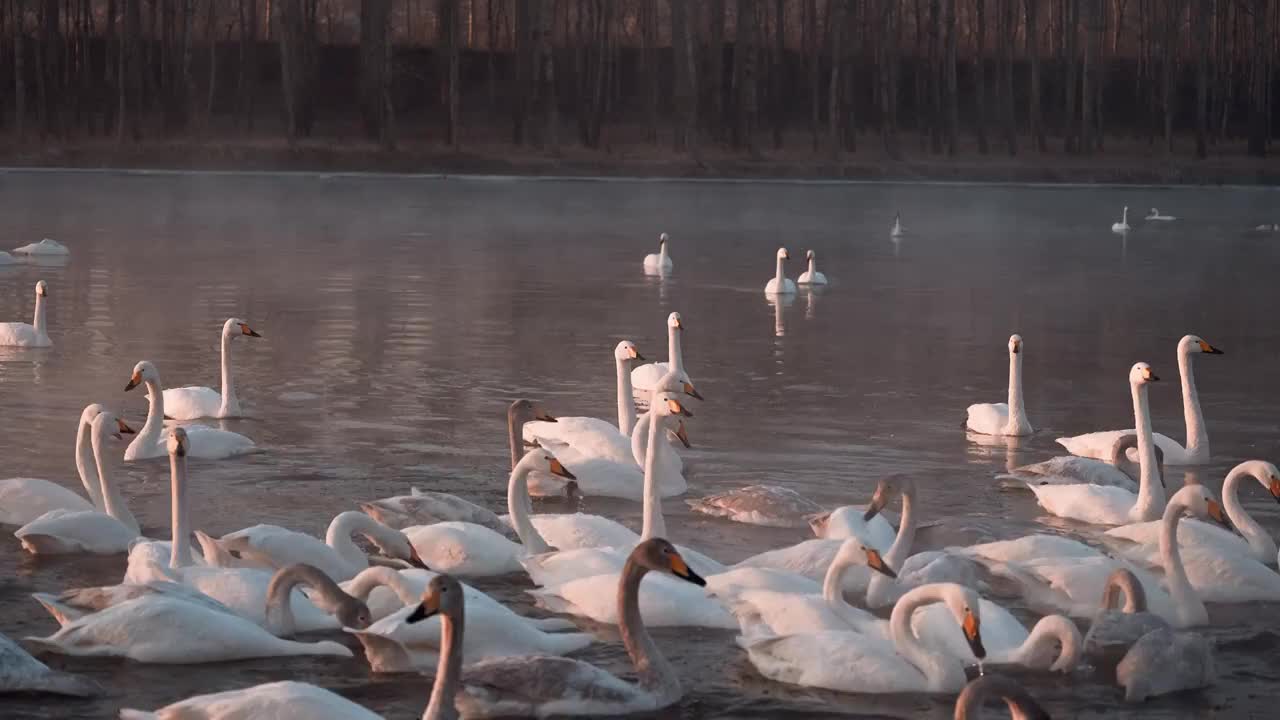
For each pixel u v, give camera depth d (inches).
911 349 992.2
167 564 414.3
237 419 705.0
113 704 346.9
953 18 3353.8
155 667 368.8
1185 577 434.3
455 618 297.0
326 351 918.4
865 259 1672.0
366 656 382.3
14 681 348.2
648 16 3316.9
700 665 387.9
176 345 922.7
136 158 2878.9
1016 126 3841.0
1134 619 395.9
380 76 3129.9
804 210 2433.6
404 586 386.3
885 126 3363.7
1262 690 380.5
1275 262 1676.9
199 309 1096.2
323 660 378.6
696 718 351.9
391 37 3105.3
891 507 562.9
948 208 2549.2
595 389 805.9
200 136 2994.6
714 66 3410.4
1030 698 301.0
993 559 452.4
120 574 449.7
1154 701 372.2
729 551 498.6
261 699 310.5
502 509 545.0
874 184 3068.4
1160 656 375.2
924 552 446.3
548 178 2962.6
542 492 572.7
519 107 3191.4
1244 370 921.5
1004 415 713.6
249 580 401.7
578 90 3341.5
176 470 426.6
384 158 2999.5
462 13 4065.0
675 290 1322.6
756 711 356.8
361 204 2304.4
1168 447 656.4
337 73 3440.0
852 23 3491.6
